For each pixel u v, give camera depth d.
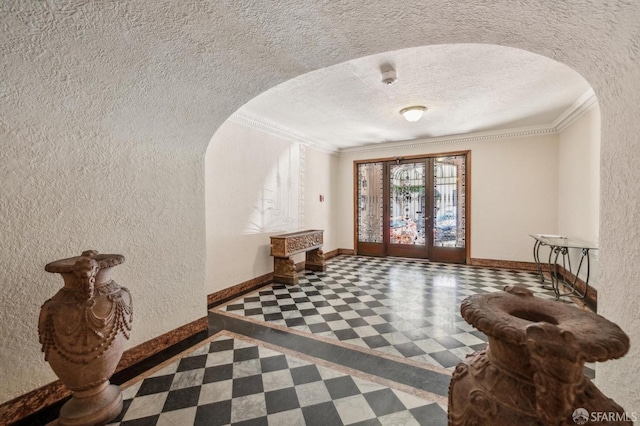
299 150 5.21
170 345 2.39
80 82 1.56
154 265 2.28
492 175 5.12
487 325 0.70
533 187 4.84
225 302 3.47
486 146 5.15
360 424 1.52
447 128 4.83
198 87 1.96
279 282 4.28
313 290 3.93
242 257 3.93
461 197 5.46
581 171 3.79
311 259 5.10
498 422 0.65
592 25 1.18
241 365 2.09
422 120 4.36
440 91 3.21
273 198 4.54
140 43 1.47
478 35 1.53
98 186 1.93
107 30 1.34
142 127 2.09
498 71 2.73
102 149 1.94
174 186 2.43
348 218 6.55
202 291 2.70
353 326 2.76
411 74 2.78
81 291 1.41
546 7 1.19
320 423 1.53
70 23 1.26
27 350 1.63
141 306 2.19
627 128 1.24
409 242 6.00
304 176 5.36
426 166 5.76
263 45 1.62
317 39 1.59
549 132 4.69
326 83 2.98
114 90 1.71
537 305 0.85
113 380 1.91
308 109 3.78
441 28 1.49
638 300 1.17
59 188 1.74
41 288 1.68
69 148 1.77
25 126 1.58
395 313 3.07
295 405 1.67
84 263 1.40
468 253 5.36
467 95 3.33
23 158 1.59
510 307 0.84
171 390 1.81
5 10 1.13
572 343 0.58
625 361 1.26
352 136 5.32
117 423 1.54
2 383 1.54
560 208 4.57
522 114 4.09
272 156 4.52
